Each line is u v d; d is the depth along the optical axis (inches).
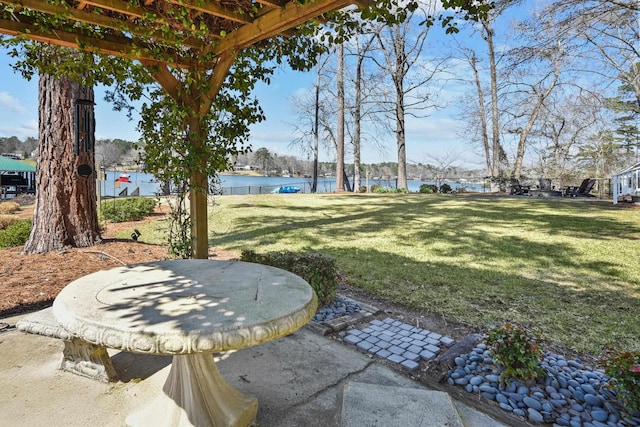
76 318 53.6
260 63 144.5
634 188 479.8
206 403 66.8
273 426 70.6
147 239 263.7
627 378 71.2
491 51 757.3
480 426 71.0
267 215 396.8
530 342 83.9
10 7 96.6
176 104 134.0
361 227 321.4
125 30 107.7
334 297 141.6
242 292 65.6
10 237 216.7
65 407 76.1
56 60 133.1
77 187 194.9
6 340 107.3
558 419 71.0
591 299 145.0
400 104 794.8
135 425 68.5
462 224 330.0
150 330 49.1
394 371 93.0
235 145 152.7
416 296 149.9
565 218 355.3
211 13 100.3
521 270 186.9
